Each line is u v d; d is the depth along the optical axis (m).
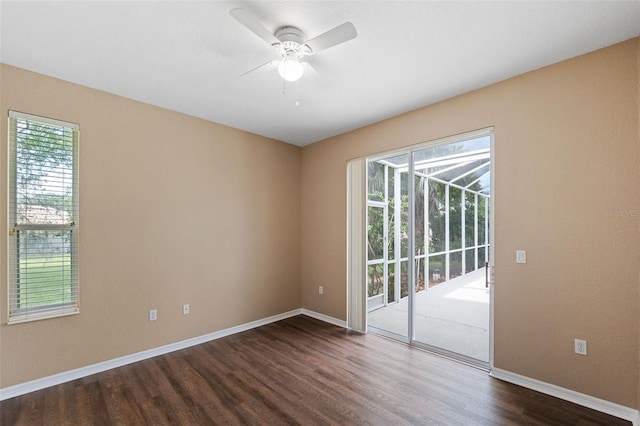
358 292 3.83
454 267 3.12
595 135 2.18
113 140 2.85
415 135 3.27
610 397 2.10
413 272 3.42
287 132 4.04
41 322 2.46
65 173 2.61
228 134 3.76
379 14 1.81
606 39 2.05
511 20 1.85
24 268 2.42
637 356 2.01
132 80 2.62
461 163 3.04
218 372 2.74
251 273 3.97
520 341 2.49
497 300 2.62
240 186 3.88
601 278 2.14
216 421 2.07
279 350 3.22
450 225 3.16
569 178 2.29
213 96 2.94
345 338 3.57
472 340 3.01
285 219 4.43
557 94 2.34
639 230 2.01
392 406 2.22
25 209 2.42
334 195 4.16
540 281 2.40
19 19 1.82
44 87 2.50
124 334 2.89
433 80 2.62
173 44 2.10
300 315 4.51
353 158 3.93
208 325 3.51
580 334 2.22
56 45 2.10
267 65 2.38
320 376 2.66
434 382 2.55
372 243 3.89
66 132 2.62
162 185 3.17
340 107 3.20
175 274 3.25
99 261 2.76
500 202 2.62
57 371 2.53
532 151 2.46
